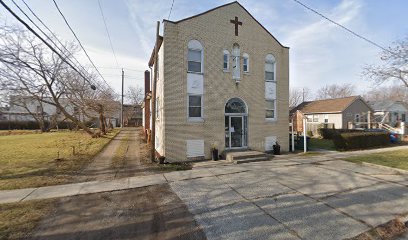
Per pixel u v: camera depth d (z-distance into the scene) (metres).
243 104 14.15
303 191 7.05
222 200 6.40
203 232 4.66
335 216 5.34
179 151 12.09
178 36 12.24
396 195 6.65
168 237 4.48
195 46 12.68
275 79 15.48
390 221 5.08
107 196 6.79
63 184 7.95
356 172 9.36
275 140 15.30
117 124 60.38
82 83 24.19
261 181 8.16
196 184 7.90
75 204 6.16
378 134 18.02
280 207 5.87
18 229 4.74
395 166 10.01
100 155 13.80
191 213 5.58
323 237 4.43
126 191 7.24
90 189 7.41
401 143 19.72
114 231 4.71
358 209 5.71
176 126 12.07
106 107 29.84
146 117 22.88
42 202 6.28
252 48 14.55
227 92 13.55
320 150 16.14
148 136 19.72
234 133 13.88
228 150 13.47
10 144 18.56
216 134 13.12
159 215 5.48
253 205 6.02
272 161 11.96
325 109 32.56
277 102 15.51
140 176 9.01
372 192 6.92
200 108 12.84
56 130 38.31
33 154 13.59
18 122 40.50
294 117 17.17
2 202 6.25
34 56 16.80
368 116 27.19
